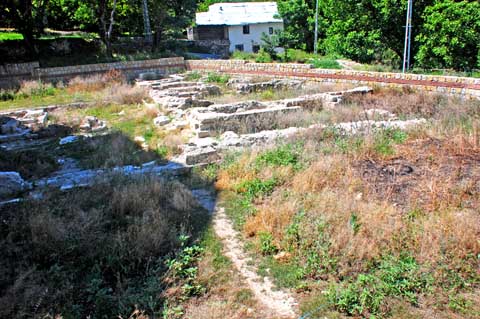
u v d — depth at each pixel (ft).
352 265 14.94
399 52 71.00
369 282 13.99
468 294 13.52
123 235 17.10
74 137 37.42
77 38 88.17
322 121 37.09
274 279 14.97
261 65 69.87
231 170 25.17
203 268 15.61
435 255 15.10
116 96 54.13
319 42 117.08
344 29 71.56
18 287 13.92
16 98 57.62
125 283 14.53
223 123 35.35
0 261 15.85
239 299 13.93
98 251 16.29
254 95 55.52
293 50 113.91
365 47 70.95
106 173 25.29
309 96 47.39
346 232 16.57
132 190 21.43
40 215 18.57
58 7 101.14
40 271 15.12
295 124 36.99
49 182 24.82
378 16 66.39
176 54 87.40
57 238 16.78
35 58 76.69
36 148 34.81
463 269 14.55
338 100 46.21
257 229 18.08
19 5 74.33
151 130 38.88
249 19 128.77
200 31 127.03
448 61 60.29
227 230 18.81
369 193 20.71
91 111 49.11
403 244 15.94
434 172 22.98
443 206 18.56
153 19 96.17
